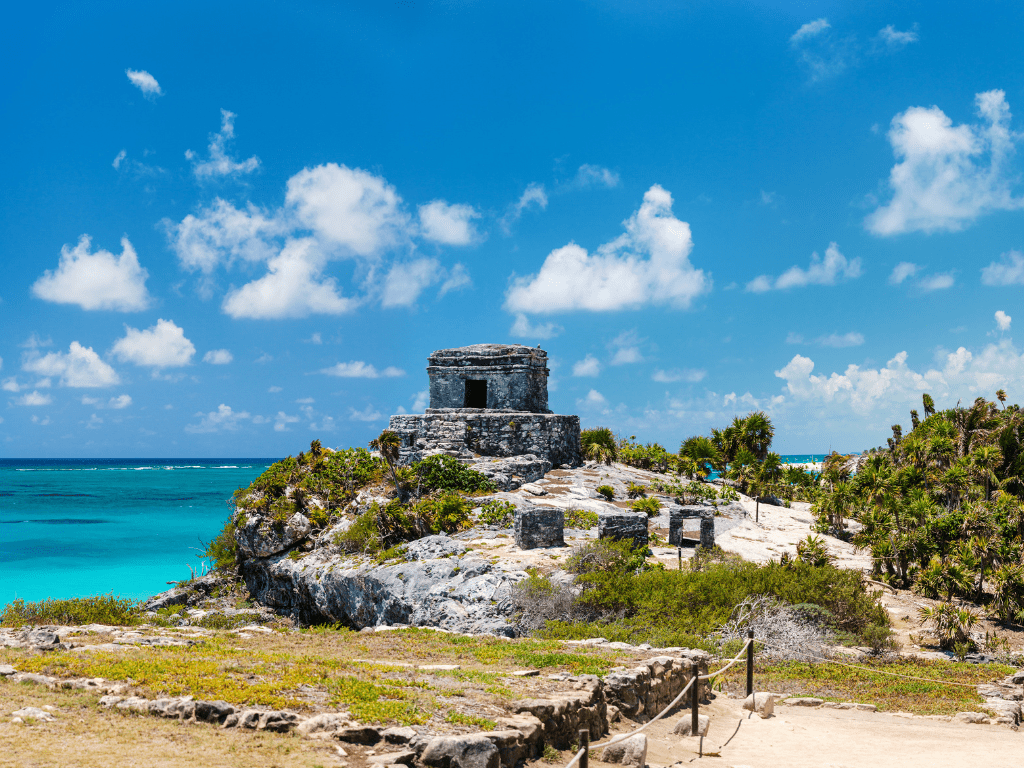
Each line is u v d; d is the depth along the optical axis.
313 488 42.34
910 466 49.41
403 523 35.09
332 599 33.53
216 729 8.97
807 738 13.54
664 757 11.45
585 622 23.80
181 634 16.62
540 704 10.34
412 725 9.23
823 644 23.64
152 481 184.62
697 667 13.18
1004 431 47.72
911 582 37.53
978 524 37.66
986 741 13.96
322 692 10.44
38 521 93.81
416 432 47.72
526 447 47.56
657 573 26.47
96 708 9.45
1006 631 31.81
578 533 34.72
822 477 59.81
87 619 25.75
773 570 27.00
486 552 30.61
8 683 10.39
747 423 58.84
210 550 45.16
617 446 60.34
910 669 22.62
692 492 47.72
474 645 16.92
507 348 50.28
